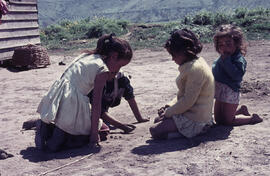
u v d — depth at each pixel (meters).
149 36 21.50
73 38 25.27
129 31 27.14
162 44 18.11
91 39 23.69
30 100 7.05
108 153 3.85
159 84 7.96
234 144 3.80
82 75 4.09
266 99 5.84
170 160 3.52
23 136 4.69
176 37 3.98
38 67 11.58
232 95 4.36
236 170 3.19
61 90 4.09
